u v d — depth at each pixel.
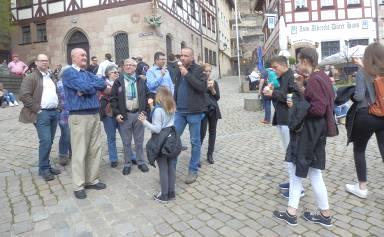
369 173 5.94
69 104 5.38
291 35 26.77
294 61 18.25
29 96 5.91
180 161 7.10
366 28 26.41
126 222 4.49
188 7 29.17
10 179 6.19
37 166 6.87
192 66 5.74
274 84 5.04
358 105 4.75
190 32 29.52
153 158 4.95
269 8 33.78
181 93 5.82
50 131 6.14
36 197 5.37
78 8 23.27
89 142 5.57
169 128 5.05
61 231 4.32
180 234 4.16
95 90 5.45
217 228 4.27
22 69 21.45
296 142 4.10
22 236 4.24
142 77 6.46
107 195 5.37
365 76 4.61
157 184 5.77
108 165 6.84
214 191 5.45
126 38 22.05
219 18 42.44
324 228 4.19
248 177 6.01
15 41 25.83
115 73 6.49
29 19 25.14
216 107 6.75
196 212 4.72
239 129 10.41
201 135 6.74
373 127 4.71
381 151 4.93
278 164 6.64
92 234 4.22
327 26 26.59
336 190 5.29
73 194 5.43
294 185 4.25
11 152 8.02
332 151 7.35
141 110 6.35
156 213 4.72
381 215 4.46
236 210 4.74
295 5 26.69
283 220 4.37
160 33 22.19
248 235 4.09
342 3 26.45
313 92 3.92
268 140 8.61
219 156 7.37
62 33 23.97
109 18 22.31
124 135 6.31
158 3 21.81
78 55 5.40
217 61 40.69
